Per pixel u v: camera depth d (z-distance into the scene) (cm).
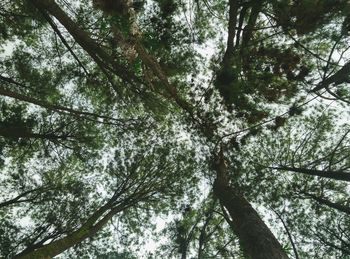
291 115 897
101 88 1021
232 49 965
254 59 876
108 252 1205
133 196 1092
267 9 941
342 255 1061
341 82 838
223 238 1311
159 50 941
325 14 770
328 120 1061
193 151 1073
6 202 993
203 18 1062
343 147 1061
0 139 1045
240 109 891
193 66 996
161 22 933
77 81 1038
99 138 1111
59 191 1110
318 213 1094
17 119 964
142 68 796
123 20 717
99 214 999
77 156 1097
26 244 1001
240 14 1041
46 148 1093
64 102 1061
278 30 892
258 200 1122
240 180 1095
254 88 865
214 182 1053
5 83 970
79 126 1061
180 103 867
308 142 1081
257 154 1091
